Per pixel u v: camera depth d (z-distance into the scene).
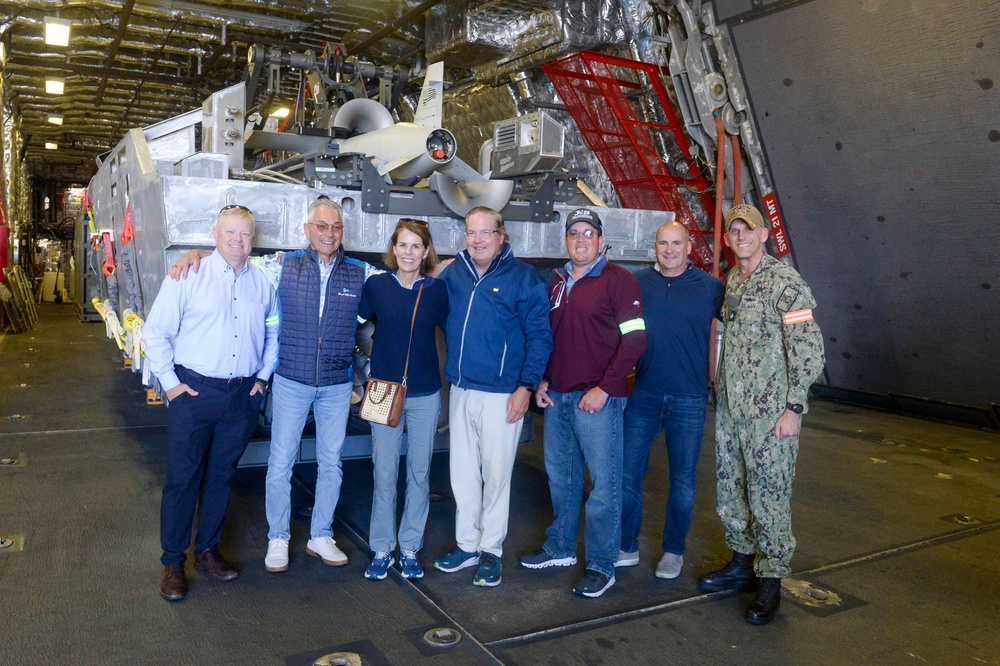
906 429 6.35
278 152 6.24
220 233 2.87
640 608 2.91
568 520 3.26
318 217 3.00
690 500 3.16
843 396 7.58
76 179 27.91
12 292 11.87
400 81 7.21
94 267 7.97
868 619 2.88
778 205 7.25
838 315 7.32
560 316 3.09
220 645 2.52
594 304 3.00
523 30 8.45
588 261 3.05
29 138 18.44
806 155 6.73
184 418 2.86
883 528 3.91
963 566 3.42
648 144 7.82
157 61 12.34
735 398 2.92
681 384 3.08
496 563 3.12
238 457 3.08
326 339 3.06
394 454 3.09
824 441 5.89
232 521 3.74
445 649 2.54
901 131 5.95
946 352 6.55
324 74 6.61
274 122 6.67
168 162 5.00
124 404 6.46
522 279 3.04
